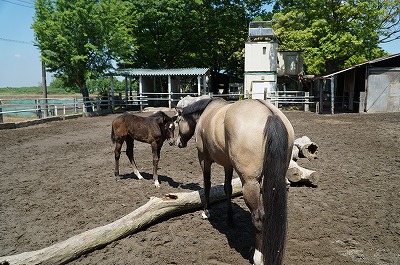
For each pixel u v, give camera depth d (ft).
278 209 8.23
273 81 85.66
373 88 61.87
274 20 94.43
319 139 33.76
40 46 62.54
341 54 70.74
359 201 15.67
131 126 19.38
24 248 11.67
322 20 69.92
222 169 22.74
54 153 29.27
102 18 64.34
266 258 8.13
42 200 16.70
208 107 12.91
